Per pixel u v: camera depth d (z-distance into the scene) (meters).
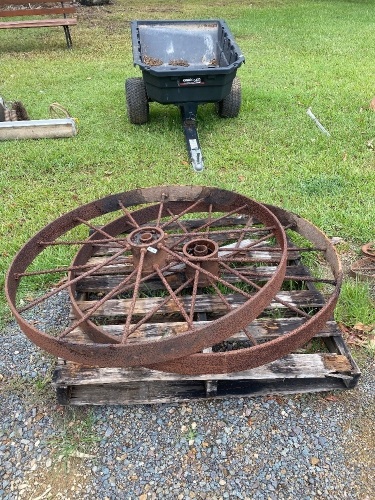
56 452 2.15
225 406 2.29
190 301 2.66
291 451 2.10
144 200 3.22
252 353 2.06
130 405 2.32
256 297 2.13
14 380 2.48
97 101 5.89
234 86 5.05
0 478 2.06
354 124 4.97
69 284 2.41
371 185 3.92
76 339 2.45
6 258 3.27
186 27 5.57
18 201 3.93
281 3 11.86
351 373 2.23
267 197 3.81
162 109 5.63
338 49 7.80
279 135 4.82
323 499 1.93
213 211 3.23
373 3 11.34
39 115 5.54
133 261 2.66
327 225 3.50
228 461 2.07
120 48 8.49
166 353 1.97
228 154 4.48
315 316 2.20
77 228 3.51
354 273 3.02
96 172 4.32
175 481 2.02
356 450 2.10
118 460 2.10
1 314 2.87
